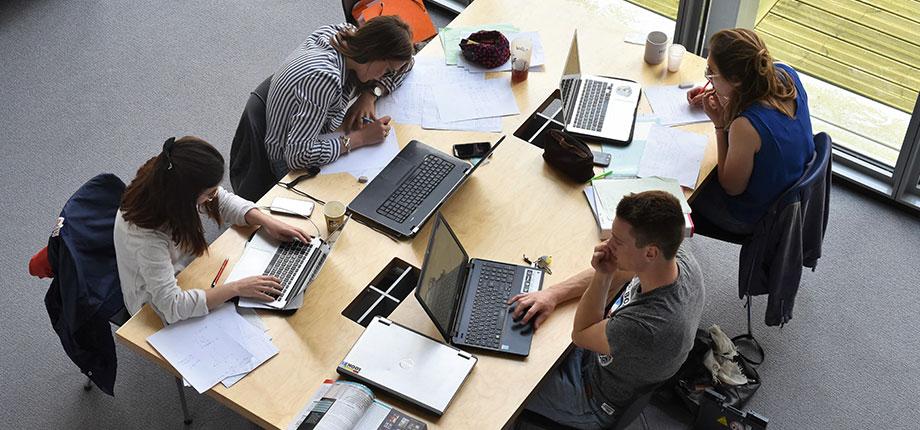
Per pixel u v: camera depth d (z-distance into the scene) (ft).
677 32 14.64
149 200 8.93
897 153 14.01
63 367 11.96
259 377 8.88
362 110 11.47
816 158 10.68
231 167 11.85
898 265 13.16
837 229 13.69
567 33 12.84
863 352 12.17
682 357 8.76
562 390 9.65
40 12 16.99
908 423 11.45
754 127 10.37
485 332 9.25
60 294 10.06
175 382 11.81
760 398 11.74
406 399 8.59
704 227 11.78
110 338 10.19
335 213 10.03
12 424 11.43
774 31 14.43
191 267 9.82
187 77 15.85
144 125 15.06
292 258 9.83
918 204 13.71
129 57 16.19
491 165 11.02
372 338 9.05
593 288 8.85
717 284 12.99
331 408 8.35
